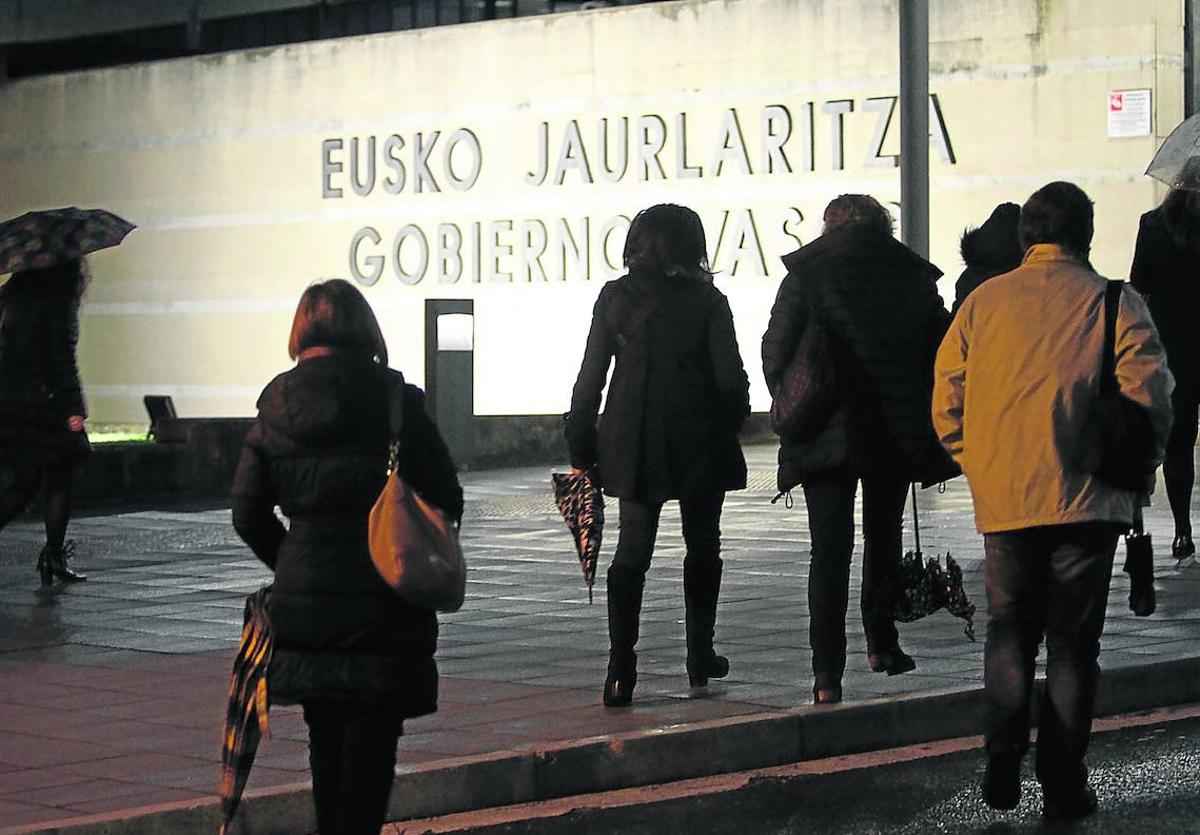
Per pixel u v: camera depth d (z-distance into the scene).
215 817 7.62
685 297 9.45
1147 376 7.58
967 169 32.09
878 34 33.03
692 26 34.91
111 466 21.23
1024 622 7.82
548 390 36.56
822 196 33.62
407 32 38.16
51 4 46.75
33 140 43.88
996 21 31.80
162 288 41.88
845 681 9.97
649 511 9.48
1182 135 13.68
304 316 6.54
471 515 18.89
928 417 9.24
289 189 39.84
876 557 9.61
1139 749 9.13
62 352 14.03
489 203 37.19
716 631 11.74
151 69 41.84
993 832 7.72
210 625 12.49
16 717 9.55
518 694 9.84
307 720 6.66
